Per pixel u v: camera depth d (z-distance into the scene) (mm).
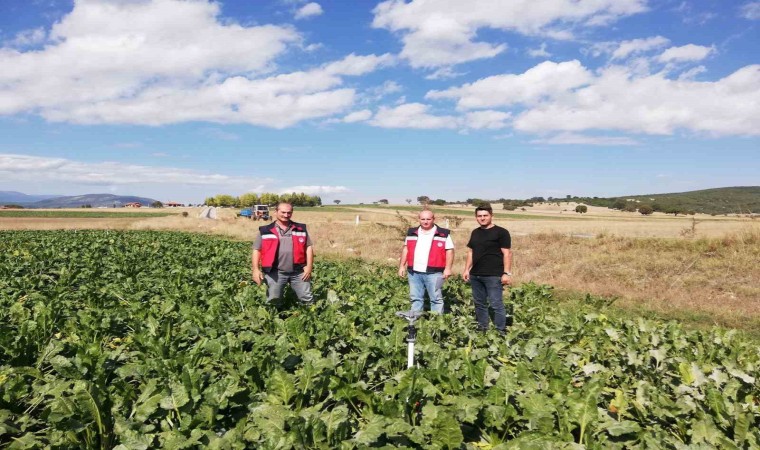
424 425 4004
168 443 3645
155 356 5598
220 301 8328
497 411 4172
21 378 4457
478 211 8117
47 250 17812
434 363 5281
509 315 9219
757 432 3977
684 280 14562
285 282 8289
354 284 11695
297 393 4523
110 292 9305
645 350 6426
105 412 4047
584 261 17781
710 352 6352
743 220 21719
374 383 5355
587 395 4184
